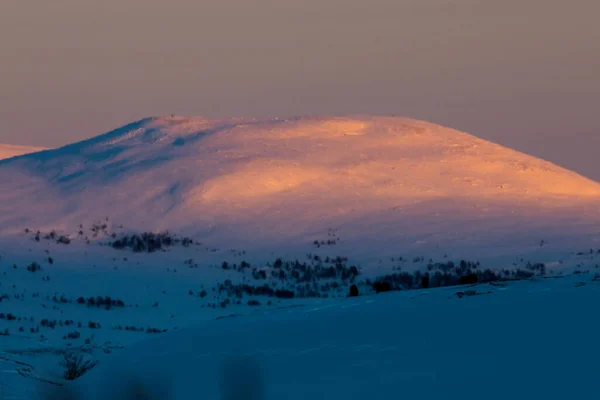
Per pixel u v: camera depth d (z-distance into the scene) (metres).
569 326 79.50
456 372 69.44
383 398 65.19
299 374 76.50
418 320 94.06
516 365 68.88
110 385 88.31
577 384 61.75
